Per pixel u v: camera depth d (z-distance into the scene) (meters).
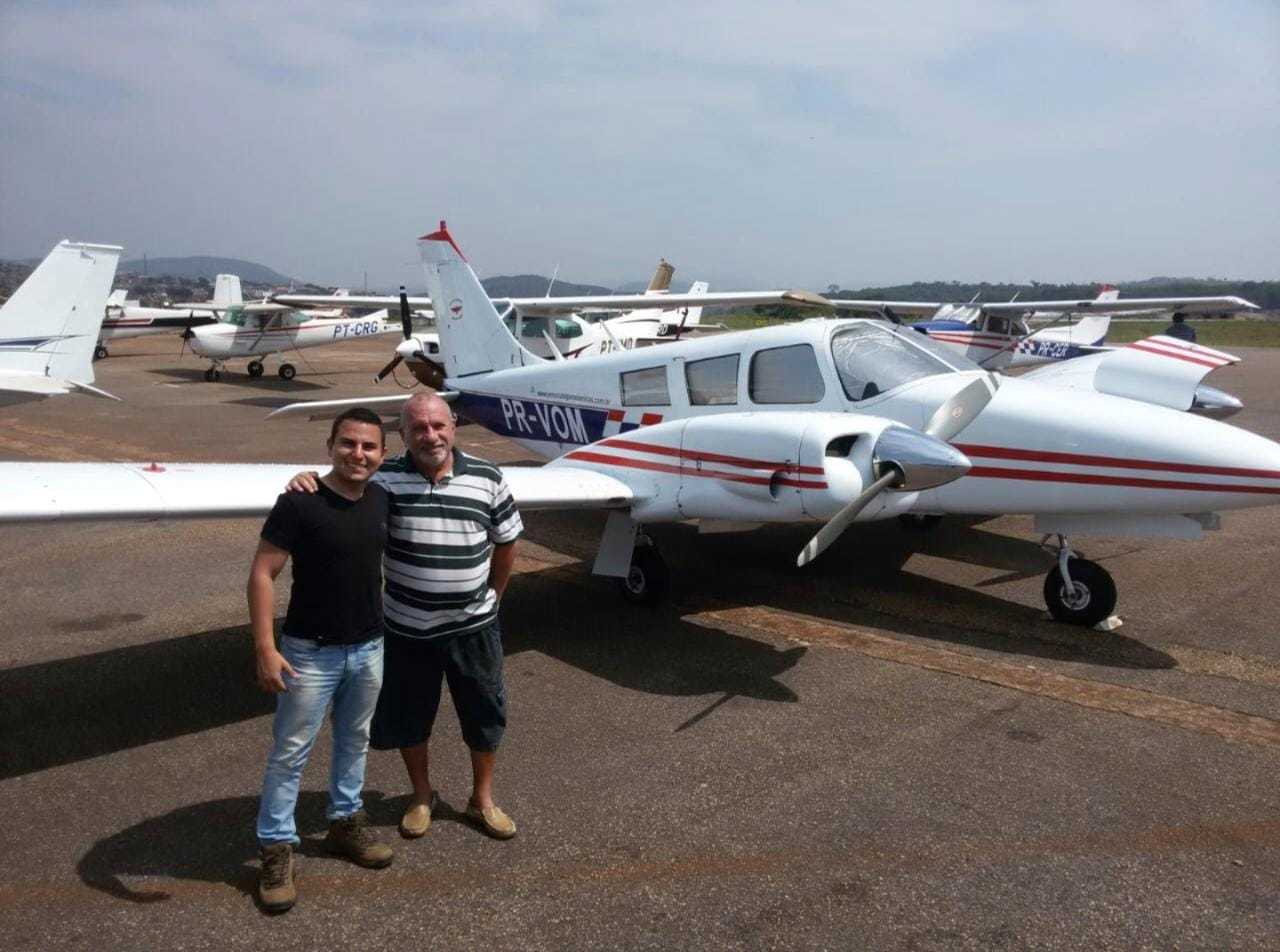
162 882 3.00
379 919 2.82
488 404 8.66
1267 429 14.27
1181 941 2.71
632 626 5.58
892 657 5.05
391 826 3.35
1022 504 5.43
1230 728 4.16
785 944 2.70
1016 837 3.27
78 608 5.85
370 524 2.83
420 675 3.16
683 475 5.28
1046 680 4.72
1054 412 5.31
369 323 23.91
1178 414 5.23
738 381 6.29
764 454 4.87
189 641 5.26
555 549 7.36
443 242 9.41
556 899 2.92
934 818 3.39
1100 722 4.23
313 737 2.89
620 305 18.05
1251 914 2.83
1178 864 3.10
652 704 4.44
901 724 4.21
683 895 2.94
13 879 3.01
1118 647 5.20
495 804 3.50
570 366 7.71
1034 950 2.67
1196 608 5.89
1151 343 6.79
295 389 19.83
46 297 10.20
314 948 2.69
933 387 5.55
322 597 2.80
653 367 6.89
